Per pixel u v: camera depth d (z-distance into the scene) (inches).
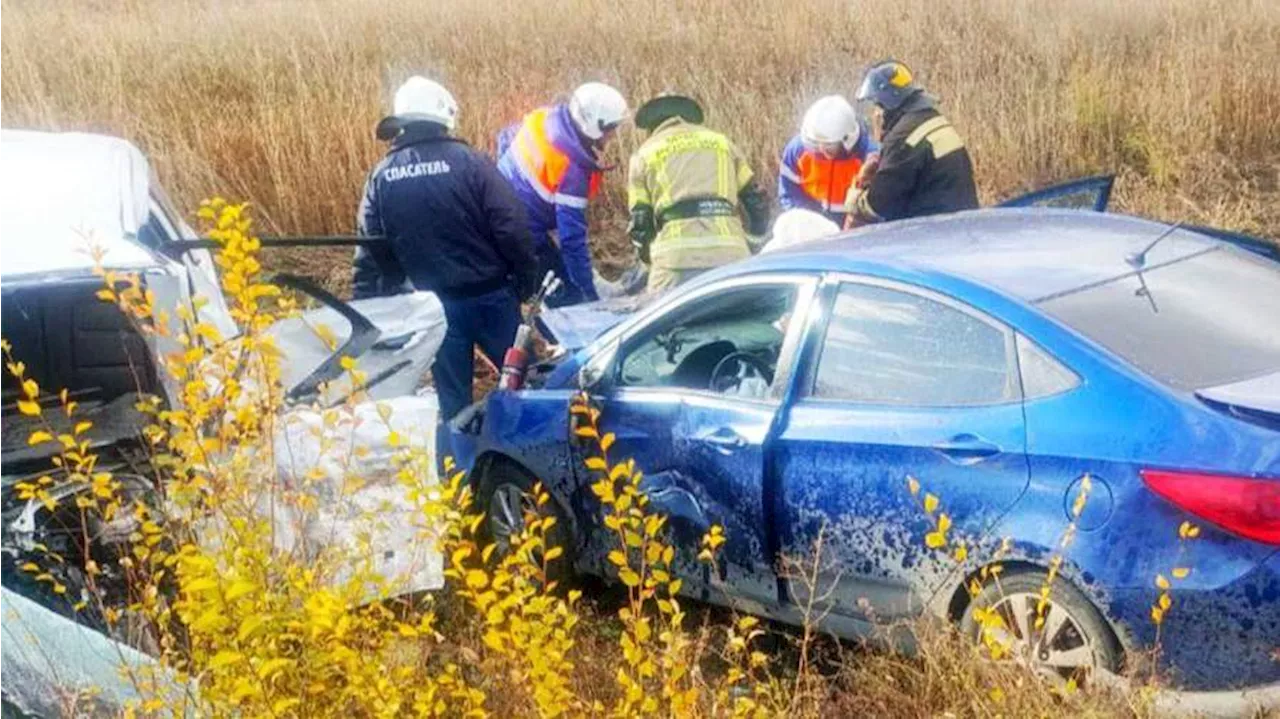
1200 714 166.2
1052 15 656.4
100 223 198.4
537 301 266.1
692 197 306.8
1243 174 489.4
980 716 161.8
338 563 164.7
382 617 161.2
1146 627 167.0
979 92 531.5
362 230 291.0
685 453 208.5
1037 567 174.9
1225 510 161.9
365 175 430.6
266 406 160.1
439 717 157.5
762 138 494.6
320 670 142.6
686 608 222.2
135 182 225.8
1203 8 663.1
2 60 526.6
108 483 167.6
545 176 320.5
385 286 292.2
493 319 290.2
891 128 300.7
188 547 146.7
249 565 142.7
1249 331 183.8
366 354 225.3
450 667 155.5
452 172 282.5
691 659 186.2
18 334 217.6
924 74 567.2
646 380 221.0
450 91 530.6
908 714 175.0
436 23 649.0
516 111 509.0
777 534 199.6
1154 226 210.8
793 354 200.8
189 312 169.3
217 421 164.6
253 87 530.6
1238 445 163.3
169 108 503.5
